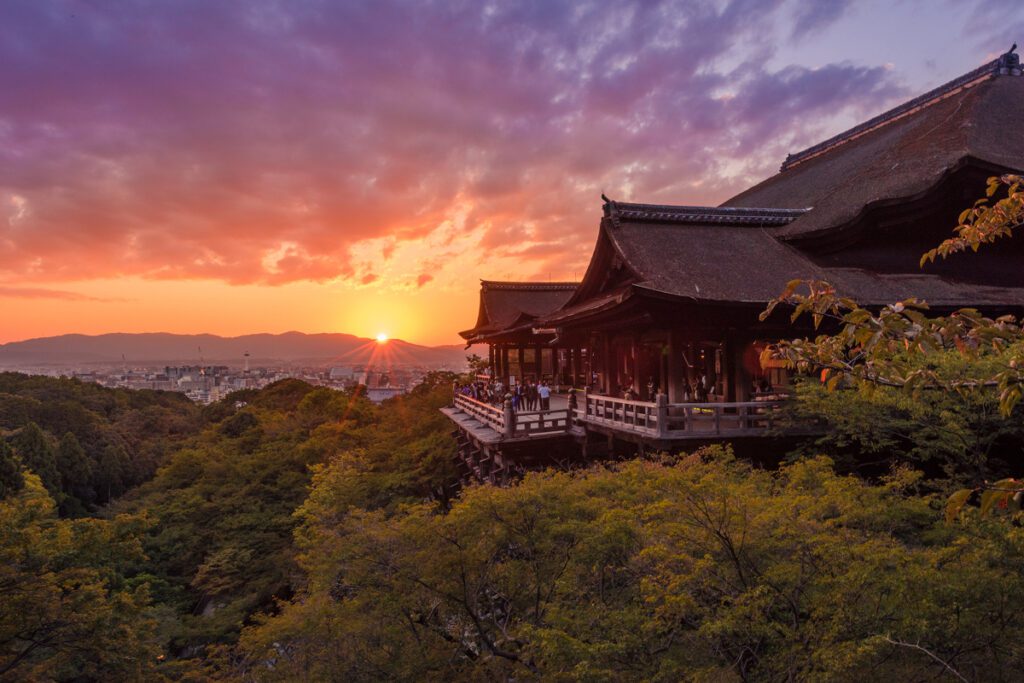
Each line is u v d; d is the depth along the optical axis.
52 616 12.85
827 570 7.48
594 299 25.64
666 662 7.45
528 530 10.45
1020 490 3.67
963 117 25.02
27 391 89.19
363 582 11.13
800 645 7.01
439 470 35.78
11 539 13.47
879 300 18.66
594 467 16.48
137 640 14.84
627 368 25.56
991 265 21.52
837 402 13.38
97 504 60.81
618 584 10.16
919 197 20.28
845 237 21.83
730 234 23.80
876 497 9.23
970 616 6.61
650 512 8.80
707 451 12.81
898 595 6.74
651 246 21.81
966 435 11.79
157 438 80.62
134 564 28.06
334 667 11.22
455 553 10.41
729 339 18.62
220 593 30.17
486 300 45.22
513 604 11.02
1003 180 5.03
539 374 43.34
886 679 6.77
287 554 28.03
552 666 8.08
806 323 18.81
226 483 36.88
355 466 29.86
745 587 7.85
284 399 81.88
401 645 11.10
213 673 16.62
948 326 4.04
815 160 37.66
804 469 10.52
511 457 23.34
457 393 40.12
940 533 8.79
